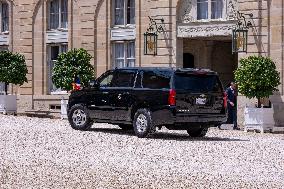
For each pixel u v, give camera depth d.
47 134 24.78
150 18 36.53
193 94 23.50
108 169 15.86
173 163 17.09
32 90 42.59
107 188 13.09
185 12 35.47
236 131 29.73
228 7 33.78
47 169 15.76
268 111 29.69
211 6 34.53
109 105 25.56
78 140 22.67
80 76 36.09
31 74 42.69
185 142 22.72
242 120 32.78
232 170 15.91
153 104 23.80
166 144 21.86
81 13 40.00
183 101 23.33
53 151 19.50
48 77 42.25
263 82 29.73
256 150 20.45
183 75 23.58
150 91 23.98
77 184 13.56
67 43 40.97
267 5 32.19
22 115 40.69
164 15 36.06
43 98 42.06
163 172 15.43
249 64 29.91
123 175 14.87
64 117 35.69
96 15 39.34
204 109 23.77
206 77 24.02
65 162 17.11
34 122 31.78
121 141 22.56
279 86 31.70
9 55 40.53
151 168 16.11
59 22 41.56
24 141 22.17
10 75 40.19
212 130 29.98
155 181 14.02
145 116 23.97
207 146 21.42
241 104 32.91
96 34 39.38
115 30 38.50
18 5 43.44
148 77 24.30
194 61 37.75
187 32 35.34
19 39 43.38
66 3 41.19
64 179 14.21
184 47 37.03
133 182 13.86
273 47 32.00
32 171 15.39
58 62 36.72
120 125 27.81
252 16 32.59
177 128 24.83
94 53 39.38
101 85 26.09
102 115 25.97
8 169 15.70
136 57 37.34
